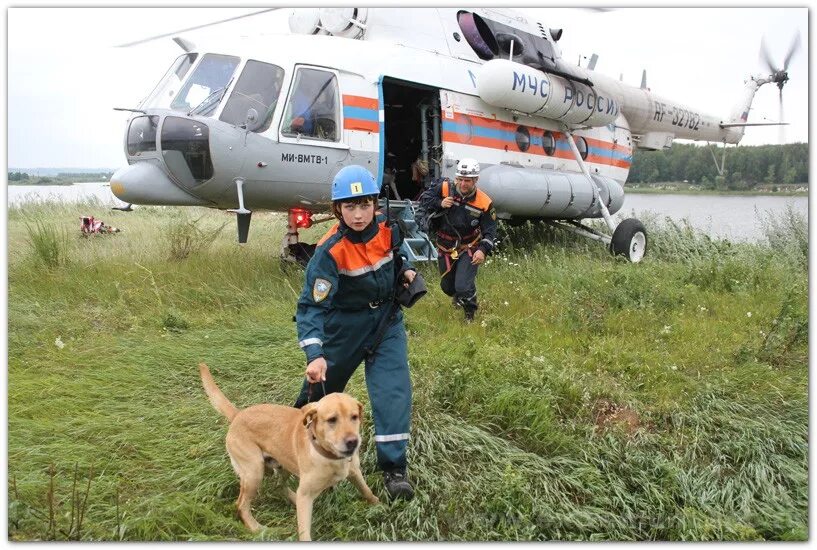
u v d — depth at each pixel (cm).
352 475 347
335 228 353
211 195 777
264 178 773
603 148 1282
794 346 611
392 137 1034
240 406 468
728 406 481
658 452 423
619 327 652
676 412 468
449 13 1016
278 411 337
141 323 653
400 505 352
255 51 788
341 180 343
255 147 755
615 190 1240
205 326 650
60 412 442
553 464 404
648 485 388
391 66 868
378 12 920
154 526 322
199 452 394
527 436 434
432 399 463
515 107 987
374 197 348
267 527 326
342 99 816
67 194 1811
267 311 688
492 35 1032
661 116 1406
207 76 786
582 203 1119
